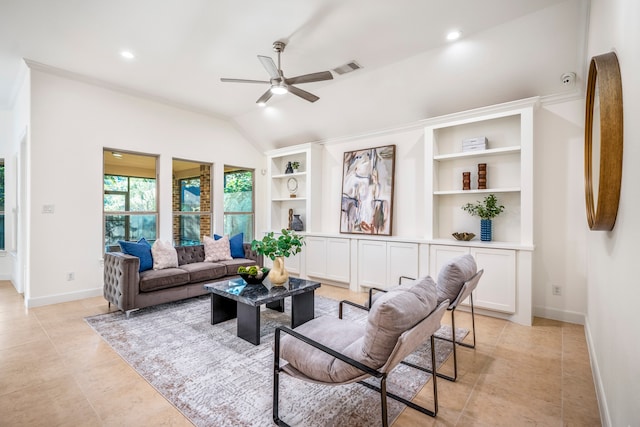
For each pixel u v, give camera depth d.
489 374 2.34
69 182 4.12
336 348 1.78
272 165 6.16
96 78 4.21
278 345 1.79
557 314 3.46
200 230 5.66
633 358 1.20
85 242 4.25
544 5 2.69
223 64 3.82
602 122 1.43
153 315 3.56
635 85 1.17
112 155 4.64
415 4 2.70
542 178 3.52
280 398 2.02
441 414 1.88
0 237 5.42
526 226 3.36
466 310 3.77
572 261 3.36
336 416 1.85
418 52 3.49
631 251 1.24
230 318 3.44
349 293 4.66
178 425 1.78
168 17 2.91
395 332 1.44
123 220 4.73
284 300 4.09
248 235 6.41
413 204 4.56
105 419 1.82
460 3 2.68
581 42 2.86
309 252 5.36
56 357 2.56
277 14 2.86
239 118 5.86
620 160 1.39
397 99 4.21
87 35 3.21
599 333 2.11
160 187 5.03
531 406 1.96
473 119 3.70
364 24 2.99
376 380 2.26
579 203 3.31
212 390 2.11
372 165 4.92
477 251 3.61
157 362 2.48
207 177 5.76
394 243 4.33
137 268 3.51
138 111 4.79
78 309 3.76
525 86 3.43
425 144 4.09
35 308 3.80
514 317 3.40
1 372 2.33
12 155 5.20
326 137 5.46
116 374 2.31
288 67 3.84
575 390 2.13
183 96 4.87
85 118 4.25
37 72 3.86
